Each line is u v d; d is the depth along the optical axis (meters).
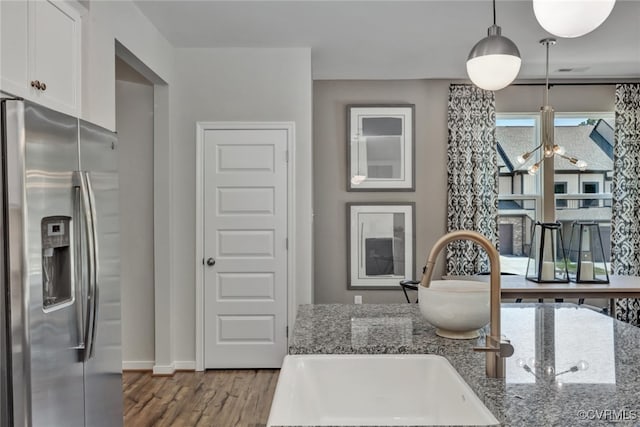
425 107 5.17
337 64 4.59
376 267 5.17
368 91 5.19
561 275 3.79
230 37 3.81
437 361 1.40
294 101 4.06
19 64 1.85
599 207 5.22
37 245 1.71
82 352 1.98
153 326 4.05
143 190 4.03
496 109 5.19
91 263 1.98
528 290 3.57
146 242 4.04
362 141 5.17
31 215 1.68
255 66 4.06
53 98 2.10
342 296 5.20
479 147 5.05
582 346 1.54
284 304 4.06
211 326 4.06
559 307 2.25
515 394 1.11
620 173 5.02
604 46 4.07
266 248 4.07
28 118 1.68
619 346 1.54
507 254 5.25
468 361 1.37
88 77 2.41
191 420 3.04
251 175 4.06
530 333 1.71
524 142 5.25
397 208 5.16
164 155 3.96
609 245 5.20
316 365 1.43
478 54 2.28
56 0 2.12
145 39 3.36
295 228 4.06
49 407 1.77
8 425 1.64
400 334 1.68
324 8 3.27
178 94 4.06
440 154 5.17
